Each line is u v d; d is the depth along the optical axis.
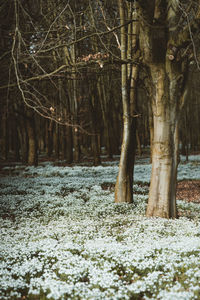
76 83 31.42
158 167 11.05
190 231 9.20
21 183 20.61
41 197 15.73
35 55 11.82
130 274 6.51
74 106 32.78
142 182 20.83
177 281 6.02
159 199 11.05
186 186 20.05
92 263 6.97
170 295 5.33
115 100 42.22
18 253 7.82
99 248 7.79
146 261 7.05
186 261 6.82
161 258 7.05
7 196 16.22
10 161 40.38
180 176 23.88
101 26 16.11
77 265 6.88
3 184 20.36
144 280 6.28
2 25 18.22
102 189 18.45
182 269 6.64
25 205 13.96
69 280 6.21
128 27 13.56
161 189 11.02
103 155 44.50
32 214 12.32
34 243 8.46
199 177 23.05
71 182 20.78
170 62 10.55
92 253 7.59
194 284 5.89
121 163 13.90
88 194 16.27
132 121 13.77
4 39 19.83
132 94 13.97
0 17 18.08
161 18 10.36
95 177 23.20
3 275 6.43
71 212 12.37
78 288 5.79
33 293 5.67
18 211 12.86
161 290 5.76
